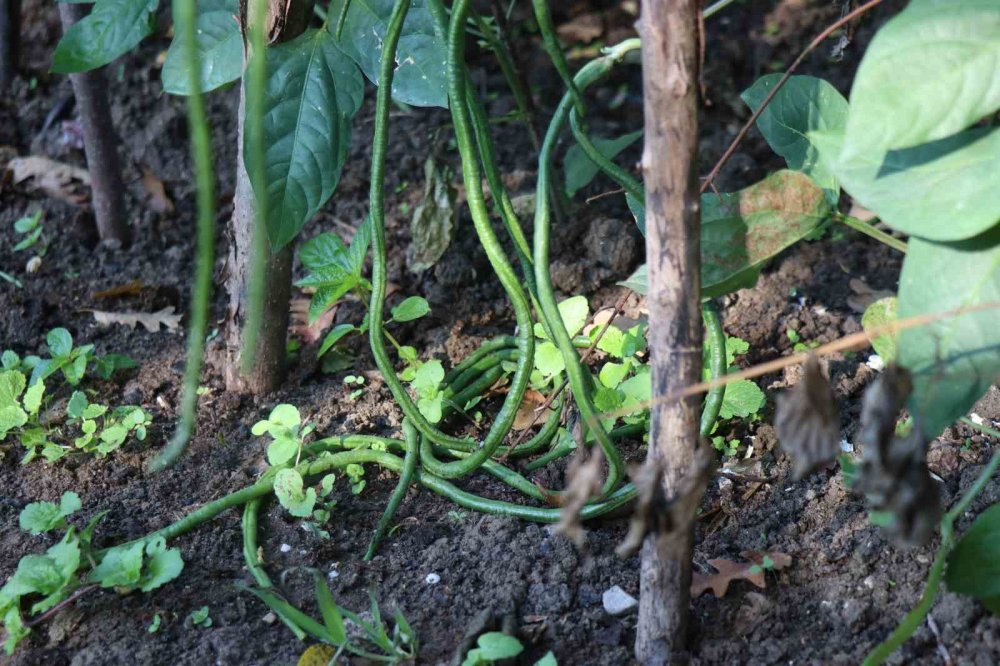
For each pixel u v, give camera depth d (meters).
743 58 3.46
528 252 1.89
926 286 1.42
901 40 1.30
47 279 2.82
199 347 1.10
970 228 1.33
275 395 2.43
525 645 1.79
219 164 3.20
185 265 2.88
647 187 1.40
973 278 1.39
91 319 2.71
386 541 2.04
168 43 3.60
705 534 2.02
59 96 3.44
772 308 2.59
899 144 1.29
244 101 2.13
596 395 2.11
